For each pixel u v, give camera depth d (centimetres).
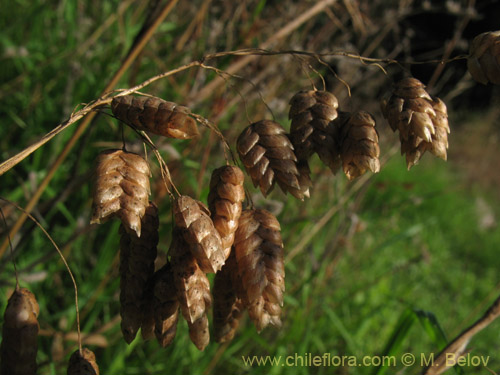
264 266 8
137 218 7
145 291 8
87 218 19
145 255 8
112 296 19
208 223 8
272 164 8
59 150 20
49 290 19
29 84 22
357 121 8
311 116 9
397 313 28
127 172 8
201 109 20
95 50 22
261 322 8
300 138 9
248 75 22
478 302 36
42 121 21
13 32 23
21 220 15
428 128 8
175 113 8
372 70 26
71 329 18
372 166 8
